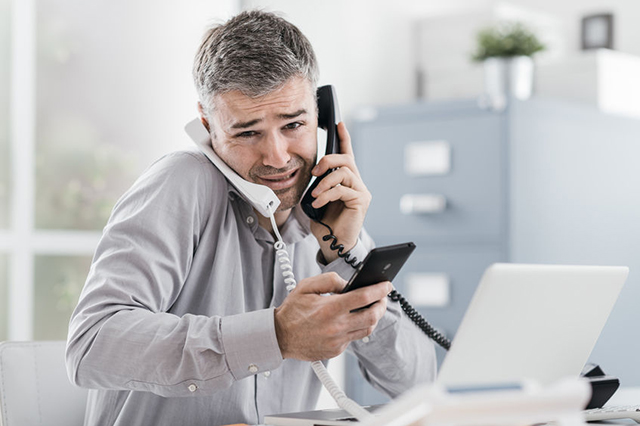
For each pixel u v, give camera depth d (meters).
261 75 1.24
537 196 2.58
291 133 1.31
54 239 2.49
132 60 2.69
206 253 1.37
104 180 2.64
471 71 3.07
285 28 1.31
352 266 1.38
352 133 2.90
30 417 1.37
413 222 2.71
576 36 3.36
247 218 1.42
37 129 2.48
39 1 2.47
